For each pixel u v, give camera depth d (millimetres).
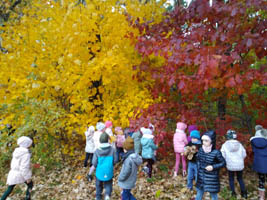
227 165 3561
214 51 2832
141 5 5039
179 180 4398
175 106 4699
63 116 5418
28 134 5109
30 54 5070
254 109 4480
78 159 5914
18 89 4738
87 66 4477
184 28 4172
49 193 4086
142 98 5316
